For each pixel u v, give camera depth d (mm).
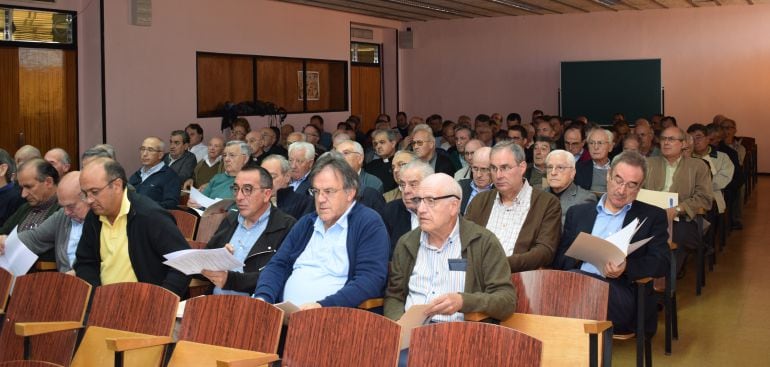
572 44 15766
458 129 8375
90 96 9836
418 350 2688
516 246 4473
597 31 15547
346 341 2832
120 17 9930
